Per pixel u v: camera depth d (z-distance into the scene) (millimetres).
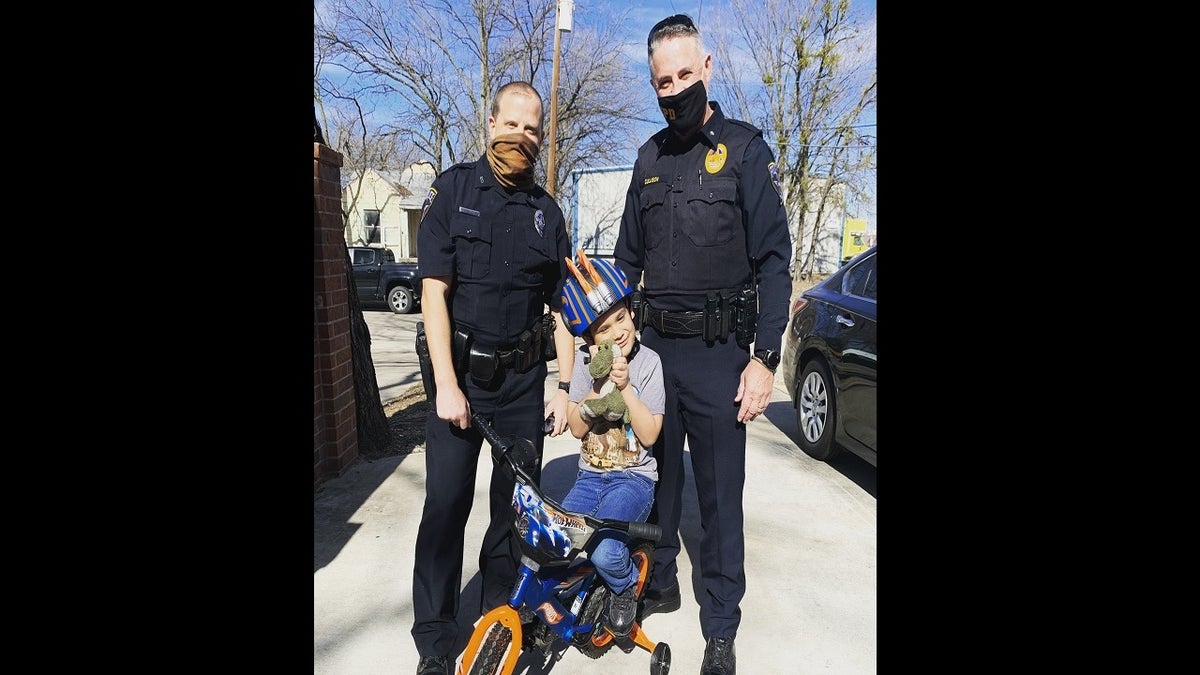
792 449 5004
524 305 2426
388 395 6926
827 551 3320
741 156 2344
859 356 4051
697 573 3135
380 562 3137
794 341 5082
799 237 25750
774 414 6047
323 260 4008
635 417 2234
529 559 2033
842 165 24719
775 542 3418
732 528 2398
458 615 2777
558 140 22938
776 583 3008
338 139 27094
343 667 2406
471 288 2324
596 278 2230
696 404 2436
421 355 2338
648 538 1999
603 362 2152
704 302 2398
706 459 2439
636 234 2682
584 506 2303
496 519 2596
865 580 3025
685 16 2312
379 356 9445
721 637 2330
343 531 3453
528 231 2383
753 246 2354
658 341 2535
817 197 26016
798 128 24438
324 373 4102
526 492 2047
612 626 2172
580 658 2486
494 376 2373
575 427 2436
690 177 2400
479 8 21062
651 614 2770
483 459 4625
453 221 2279
